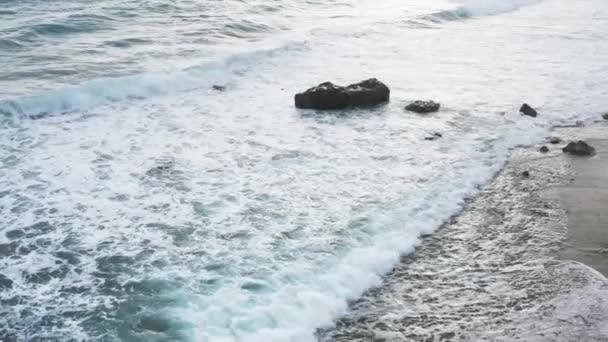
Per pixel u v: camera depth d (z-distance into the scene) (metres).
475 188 11.63
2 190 10.88
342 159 12.70
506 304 8.09
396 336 7.48
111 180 11.45
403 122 15.05
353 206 10.67
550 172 12.38
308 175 11.90
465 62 21.09
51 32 21.73
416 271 8.91
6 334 7.37
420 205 10.80
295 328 7.45
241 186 11.37
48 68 17.83
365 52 22.30
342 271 8.69
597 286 8.40
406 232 9.89
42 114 14.70
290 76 18.97
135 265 8.80
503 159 12.98
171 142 13.36
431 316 7.88
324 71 19.67
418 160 12.75
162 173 11.80
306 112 15.66
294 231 9.78
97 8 25.98
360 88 16.44
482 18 31.00
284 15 28.45
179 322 7.53
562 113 15.85
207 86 17.56
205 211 10.41
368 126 14.71
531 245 9.64
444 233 10.02
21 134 13.44
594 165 12.75
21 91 15.71
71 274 8.59
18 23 22.25
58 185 11.17
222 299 7.97
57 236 9.55
